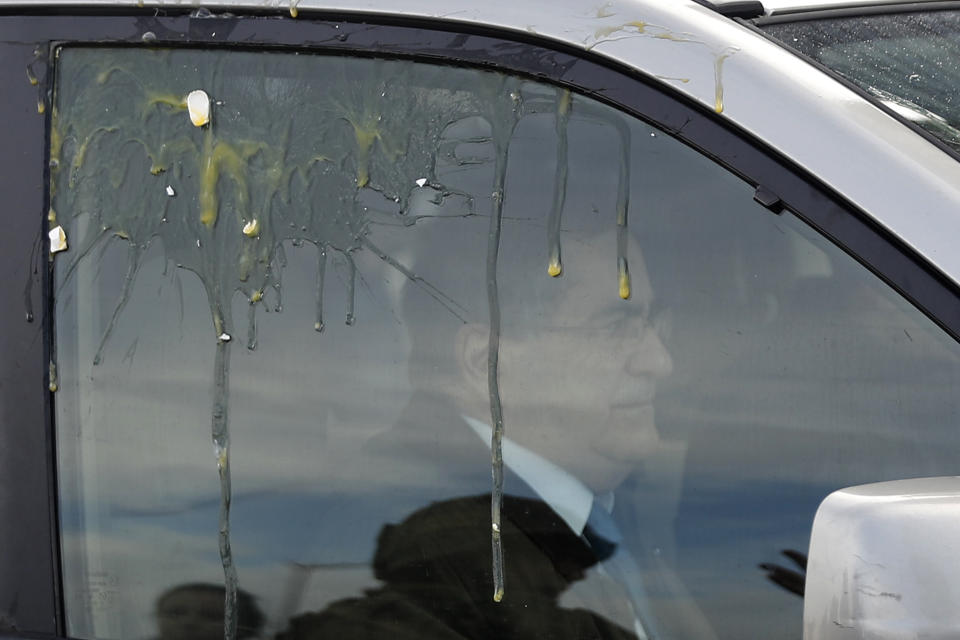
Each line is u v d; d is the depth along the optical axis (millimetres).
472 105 1509
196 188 1597
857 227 1366
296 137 1566
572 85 1471
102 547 1616
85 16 1654
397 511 1523
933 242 1338
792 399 1399
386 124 1537
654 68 1442
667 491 1442
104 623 1618
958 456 1342
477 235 1503
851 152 1376
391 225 1530
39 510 1635
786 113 1399
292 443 1557
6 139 1672
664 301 1442
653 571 1444
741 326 1417
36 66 1667
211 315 1586
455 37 1518
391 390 1527
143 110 1626
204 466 1586
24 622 1639
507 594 1491
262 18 1586
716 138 1418
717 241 1423
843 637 1146
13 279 1652
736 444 1418
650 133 1443
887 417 1365
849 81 1509
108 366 1618
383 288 1532
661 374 1446
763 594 1402
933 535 1140
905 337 1356
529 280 1483
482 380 1498
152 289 1607
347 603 1543
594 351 1466
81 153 1645
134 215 1619
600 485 1464
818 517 1189
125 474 1609
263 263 1568
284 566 1562
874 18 1881
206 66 1603
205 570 1589
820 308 1387
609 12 1479
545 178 1480
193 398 1590
